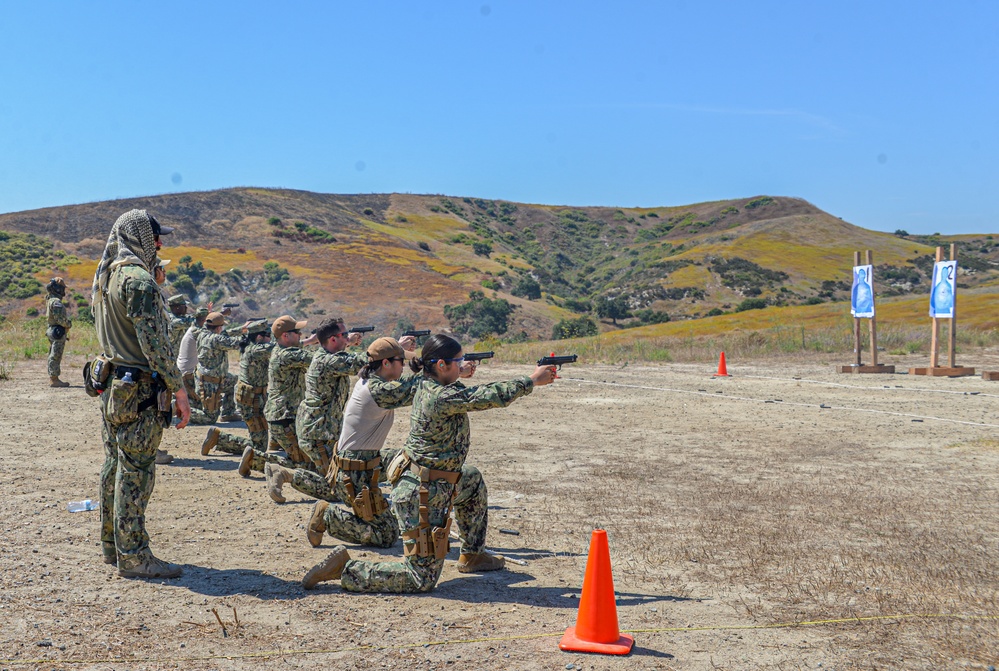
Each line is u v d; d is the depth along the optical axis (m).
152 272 5.68
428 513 5.26
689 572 5.65
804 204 193.00
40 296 81.81
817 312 42.66
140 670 4.06
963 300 40.53
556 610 4.96
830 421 12.75
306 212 142.00
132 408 5.35
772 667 4.10
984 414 13.34
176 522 7.00
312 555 6.12
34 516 7.07
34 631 4.53
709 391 17.17
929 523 6.85
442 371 5.31
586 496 7.96
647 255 160.62
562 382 19.12
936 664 4.12
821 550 6.11
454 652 4.31
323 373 7.25
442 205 190.12
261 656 4.24
